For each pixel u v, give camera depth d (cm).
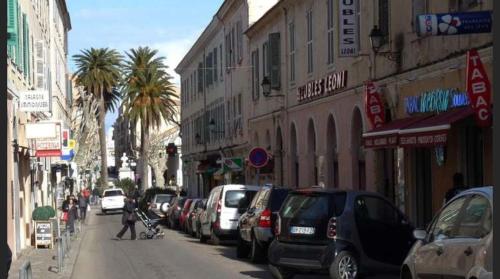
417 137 1786
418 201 2189
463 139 1872
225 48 5194
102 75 6312
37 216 2589
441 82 1938
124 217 3173
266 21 3922
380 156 2470
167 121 6938
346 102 2750
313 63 3167
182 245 2767
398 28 2241
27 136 2348
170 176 8588
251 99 4375
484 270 805
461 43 1820
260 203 1998
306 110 3284
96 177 10206
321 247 1422
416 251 1026
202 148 6197
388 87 2320
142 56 6406
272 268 1541
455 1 1866
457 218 932
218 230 2567
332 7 2903
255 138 4269
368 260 1430
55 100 4509
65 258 2108
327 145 3002
